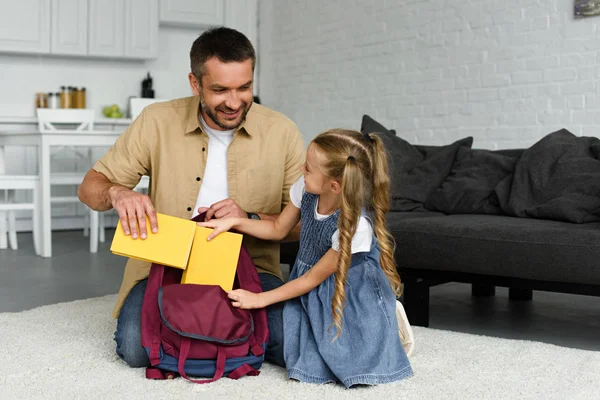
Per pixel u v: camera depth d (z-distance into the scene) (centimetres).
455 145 400
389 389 198
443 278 292
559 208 307
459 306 349
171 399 188
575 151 337
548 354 236
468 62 536
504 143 514
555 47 480
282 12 727
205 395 191
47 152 496
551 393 197
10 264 468
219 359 204
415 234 293
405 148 411
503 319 320
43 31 639
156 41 687
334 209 211
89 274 432
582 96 465
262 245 237
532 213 323
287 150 240
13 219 541
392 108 601
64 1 646
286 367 209
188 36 746
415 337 258
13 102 665
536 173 338
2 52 642
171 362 205
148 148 232
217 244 212
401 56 591
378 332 207
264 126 236
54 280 412
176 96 743
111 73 706
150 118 233
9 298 362
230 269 211
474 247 280
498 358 230
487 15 521
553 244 263
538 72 491
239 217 219
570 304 356
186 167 230
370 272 213
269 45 747
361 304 208
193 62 211
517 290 364
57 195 669
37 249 509
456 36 544
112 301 331
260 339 211
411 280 298
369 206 211
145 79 710
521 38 500
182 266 207
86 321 284
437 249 288
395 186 391
